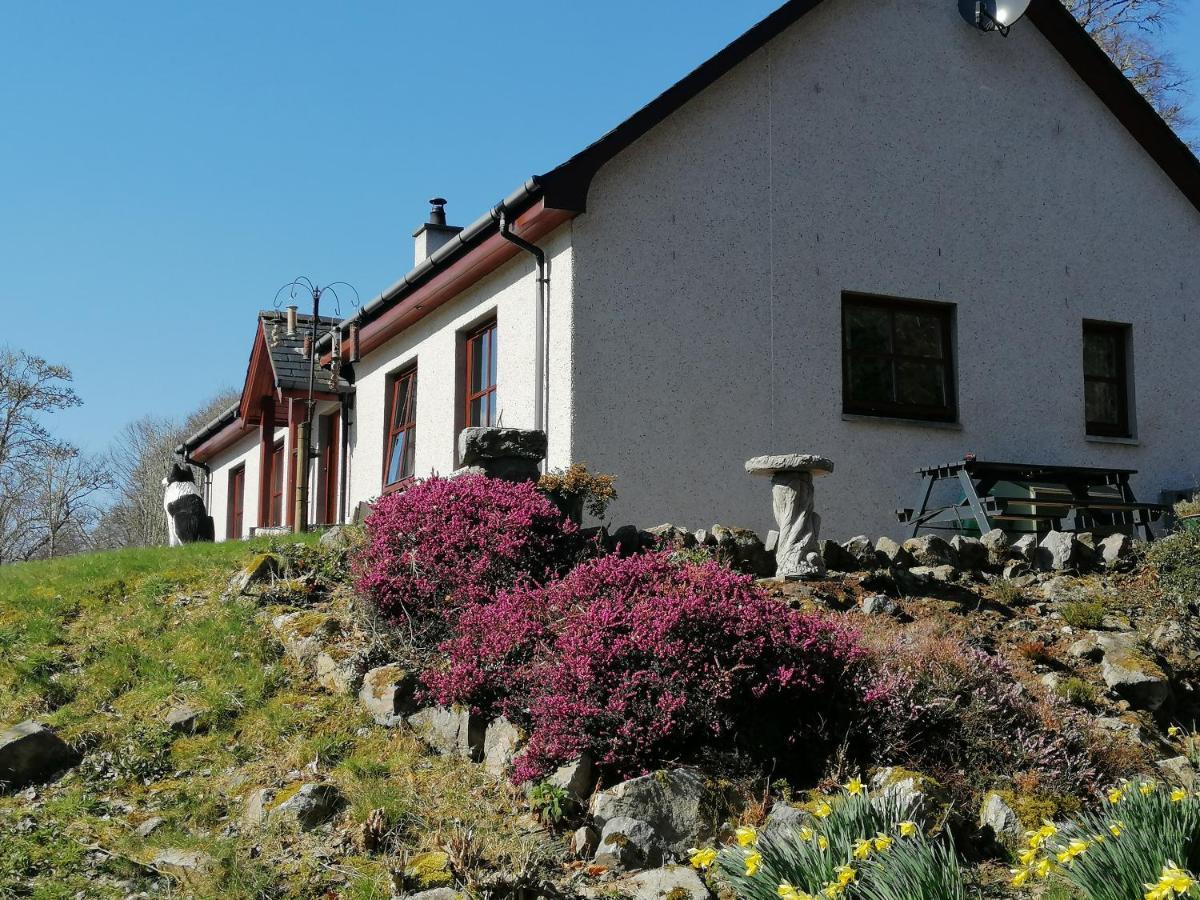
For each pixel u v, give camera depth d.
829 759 6.52
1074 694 7.84
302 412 21.03
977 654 7.72
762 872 5.07
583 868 5.75
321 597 9.12
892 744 6.63
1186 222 16.03
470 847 5.71
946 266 14.31
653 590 7.25
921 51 14.59
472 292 14.88
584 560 8.81
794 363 13.31
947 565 10.23
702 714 6.52
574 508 10.38
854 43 14.22
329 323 21.30
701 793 6.11
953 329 14.37
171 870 5.72
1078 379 14.89
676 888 5.46
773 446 13.06
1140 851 4.88
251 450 24.83
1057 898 5.21
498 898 5.32
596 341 12.41
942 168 14.48
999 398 14.38
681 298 12.85
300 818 6.11
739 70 13.53
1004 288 14.62
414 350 16.66
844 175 13.90
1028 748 6.82
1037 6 15.12
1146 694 8.02
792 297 13.41
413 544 8.69
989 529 12.43
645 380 12.56
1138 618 9.56
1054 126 15.28
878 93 14.25
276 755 6.93
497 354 14.26
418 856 5.73
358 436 18.77
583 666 6.59
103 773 6.82
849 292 13.78
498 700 7.02
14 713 7.56
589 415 12.26
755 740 6.62
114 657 8.20
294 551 9.88
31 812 6.34
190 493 16.16
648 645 6.66
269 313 20.88
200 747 7.07
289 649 8.23
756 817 6.06
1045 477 13.58
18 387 41.97
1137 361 15.38
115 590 9.62
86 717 7.45
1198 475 15.47
